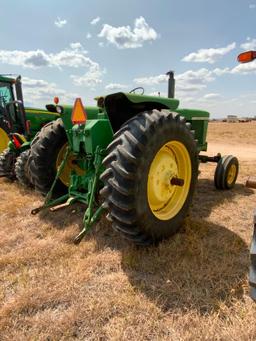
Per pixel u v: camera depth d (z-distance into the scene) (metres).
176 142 2.81
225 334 1.73
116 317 1.89
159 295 2.07
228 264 2.47
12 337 1.75
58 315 1.92
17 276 2.35
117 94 2.61
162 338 1.73
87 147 2.93
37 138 3.86
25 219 3.53
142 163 2.38
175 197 3.04
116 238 2.95
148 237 2.61
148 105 3.09
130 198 2.36
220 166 4.79
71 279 2.29
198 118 4.97
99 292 2.13
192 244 2.76
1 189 4.93
